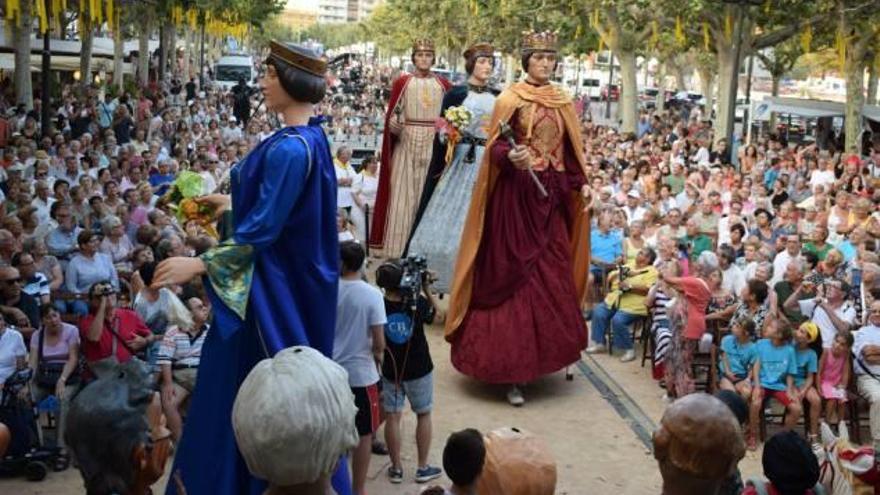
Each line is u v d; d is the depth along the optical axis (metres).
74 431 2.58
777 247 11.87
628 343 10.56
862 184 18.70
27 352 7.66
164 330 7.64
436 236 10.59
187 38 54.41
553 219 8.83
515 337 8.62
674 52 43.69
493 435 3.57
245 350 4.25
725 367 8.51
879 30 26.34
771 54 44.41
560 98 8.77
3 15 22.48
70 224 10.95
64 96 28.53
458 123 10.35
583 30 35.91
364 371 6.27
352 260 6.23
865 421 9.15
